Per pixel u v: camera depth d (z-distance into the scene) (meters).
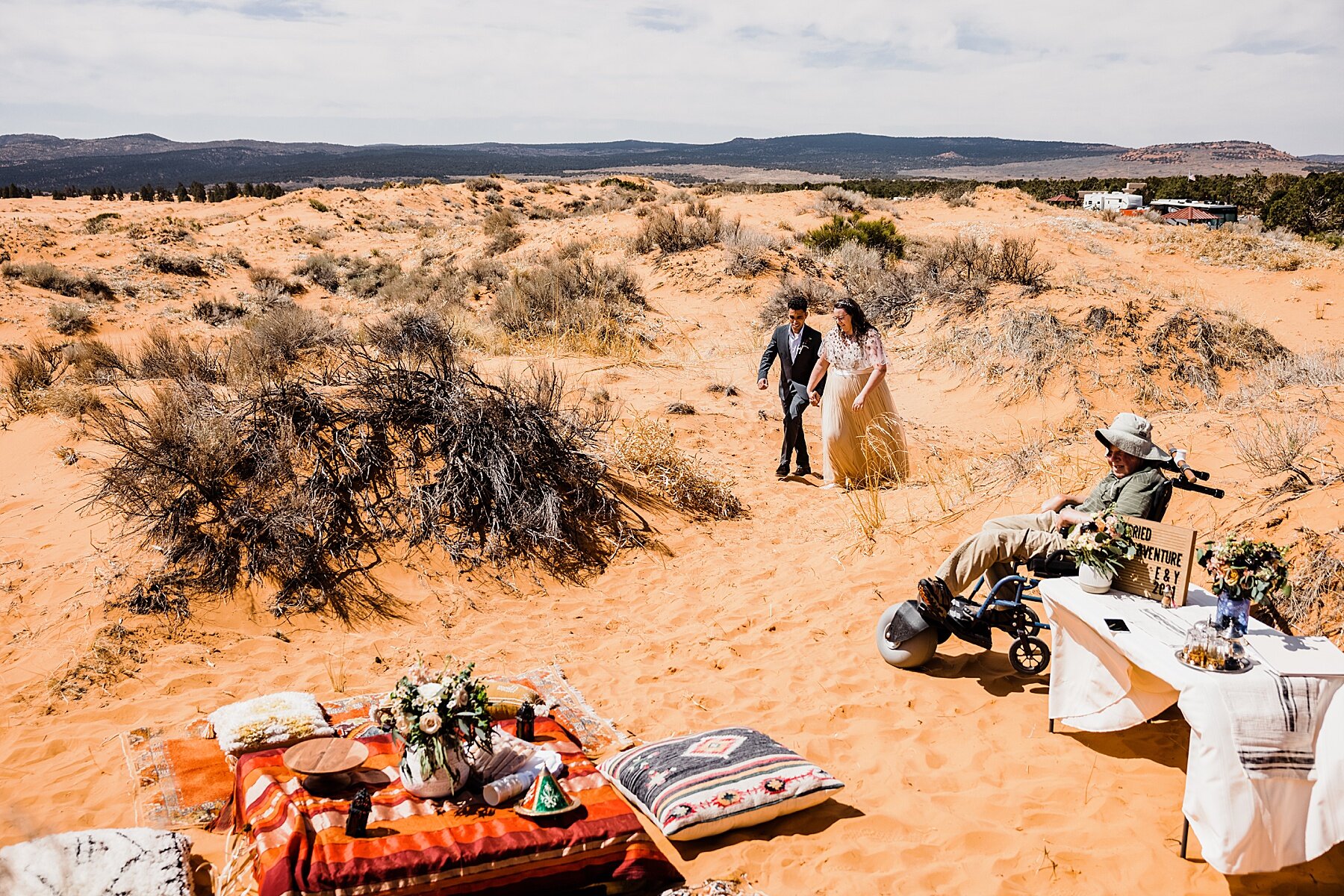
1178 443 7.67
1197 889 3.80
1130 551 4.66
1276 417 7.70
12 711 5.22
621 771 4.54
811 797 4.30
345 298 31.12
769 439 11.12
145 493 7.03
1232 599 4.04
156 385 11.22
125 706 5.29
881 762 4.78
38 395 11.52
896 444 9.37
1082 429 11.66
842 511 8.56
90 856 3.52
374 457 7.71
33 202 71.75
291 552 6.80
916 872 3.96
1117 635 4.31
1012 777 4.61
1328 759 3.69
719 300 20.16
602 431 9.44
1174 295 16.52
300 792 3.83
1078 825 4.22
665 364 14.77
